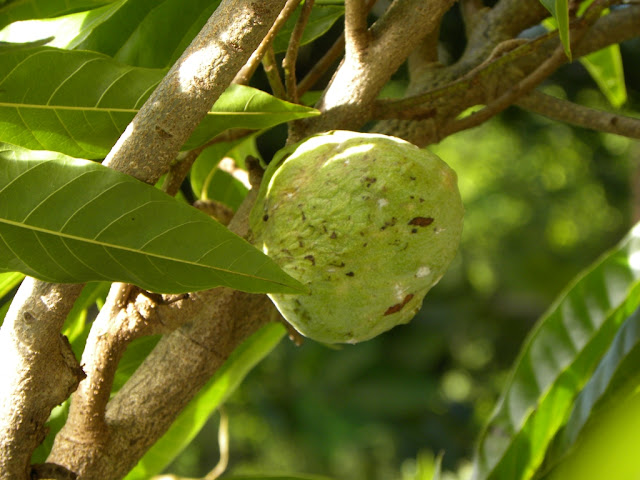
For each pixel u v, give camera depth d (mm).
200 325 491
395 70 492
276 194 469
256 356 618
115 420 477
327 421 1875
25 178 390
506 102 540
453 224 468
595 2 523
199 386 492
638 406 249
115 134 465
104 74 449
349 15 476
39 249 398
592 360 562
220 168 636
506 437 563
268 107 453
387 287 462
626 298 566
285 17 473
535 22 593
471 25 604
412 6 480
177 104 395
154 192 390
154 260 399
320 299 464
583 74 1516
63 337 412
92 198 391
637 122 561
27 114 455
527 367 574
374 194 454
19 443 407
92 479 465
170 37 521
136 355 580
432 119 547
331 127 490
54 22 526
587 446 252
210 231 393
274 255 464
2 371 404
